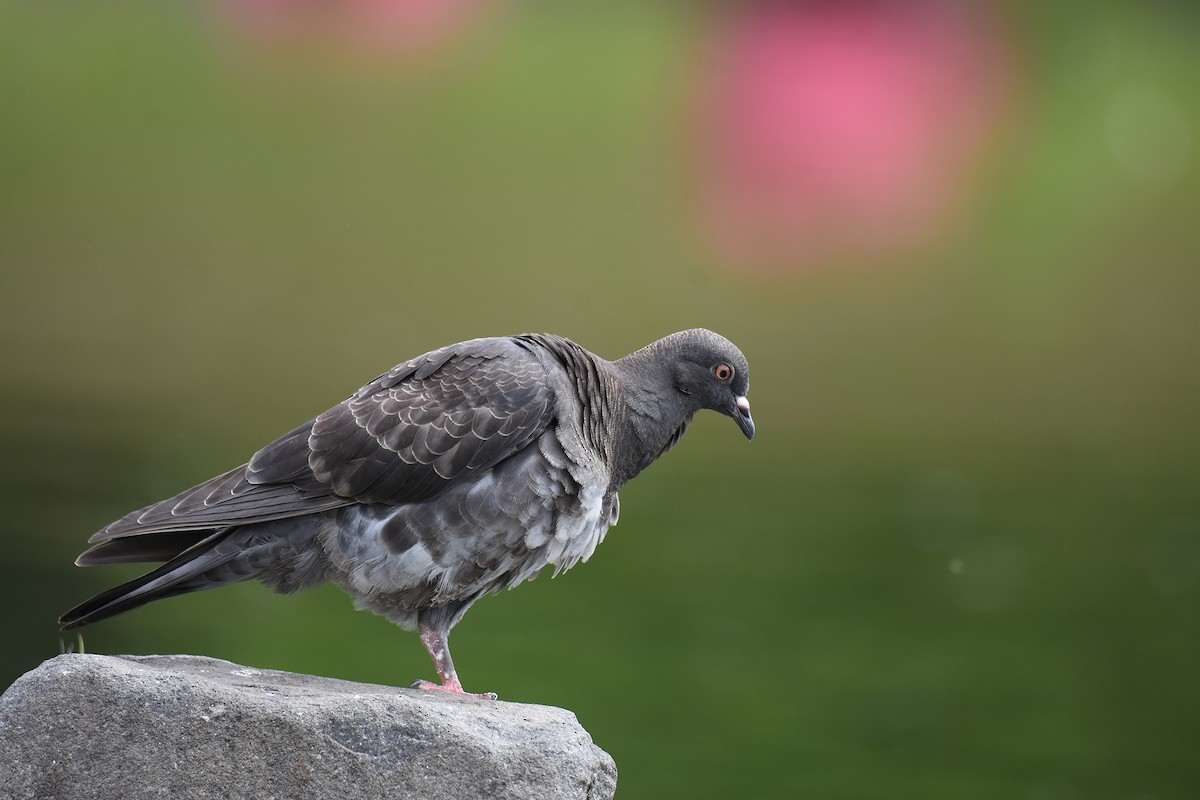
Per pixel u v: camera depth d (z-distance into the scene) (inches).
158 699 229.0
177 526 263.7
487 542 280.4
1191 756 465.4
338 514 276.7
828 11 1343.5
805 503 662.5
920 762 451.5
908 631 543.5
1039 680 511.8
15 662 464.1
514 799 232.1
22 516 549.6
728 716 470.3
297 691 239.6
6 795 225.3
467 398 278.2
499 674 481.7
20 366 743.1
